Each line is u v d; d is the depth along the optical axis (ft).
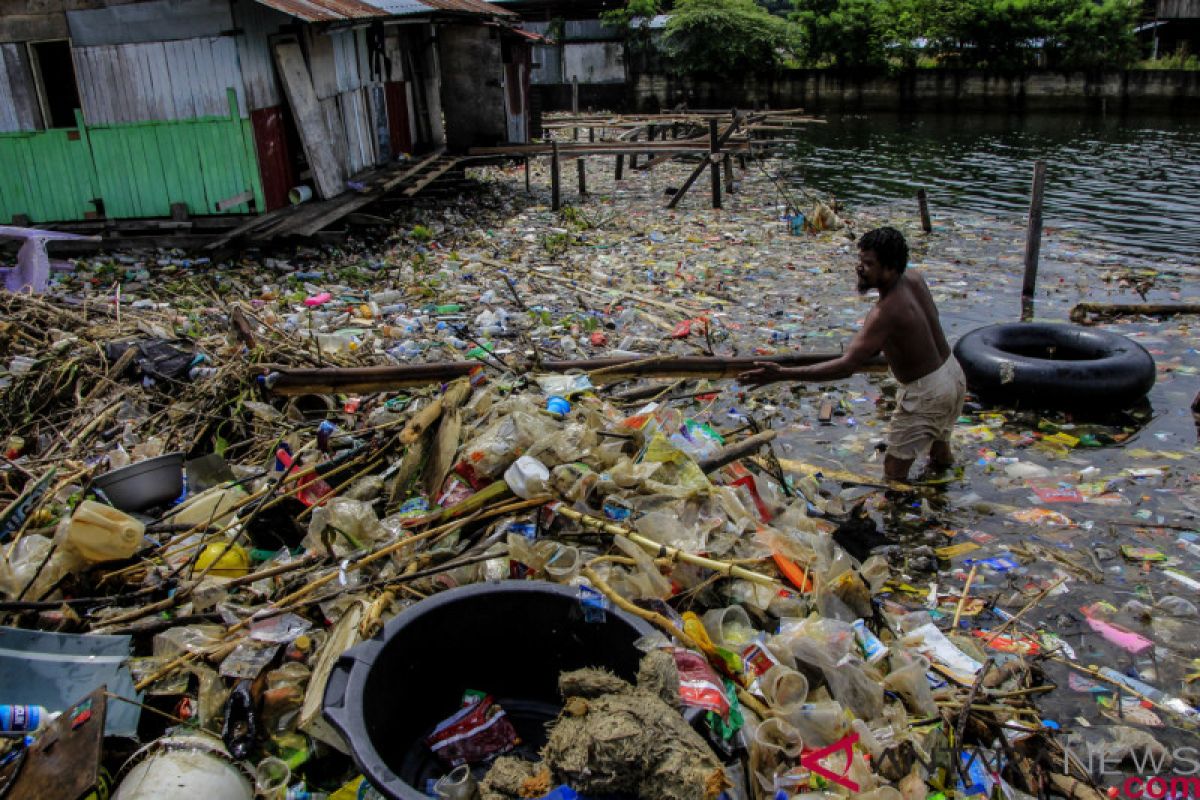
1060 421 24.09
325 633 11.50
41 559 12.55
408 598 11.94
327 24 39.86
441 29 61.26
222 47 37.50
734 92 127.34
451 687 10.89
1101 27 116.47
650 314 32.19
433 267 38.86
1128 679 13.88
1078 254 44.19
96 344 21.56
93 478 15.02
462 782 9.25
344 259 39.73
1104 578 16.60
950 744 11.57
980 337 26.76
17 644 10.54
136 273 35.27
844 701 11.35
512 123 69.15
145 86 38.47
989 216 54.39
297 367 21.01
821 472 20.83
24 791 8.68
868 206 58.44
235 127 38.58
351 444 16.99
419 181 51.29
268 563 13.42
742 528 14.17
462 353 26.30
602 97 126.11
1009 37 119.03
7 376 20.49
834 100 126.11
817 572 13.25
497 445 14.39
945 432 19.84
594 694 9.77
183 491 15.62
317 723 10.06
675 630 11.10
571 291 34.91
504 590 10.64
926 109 122.52
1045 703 13.34
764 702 10.87
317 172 42.70
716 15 119.96
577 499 13.64
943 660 13.57
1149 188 63.26
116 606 12.21
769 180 69.82
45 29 37.91
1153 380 24.47
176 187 39.91
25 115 39.14
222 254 37.91
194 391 19.88
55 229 40.42
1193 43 125.70
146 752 9.45
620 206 57.52
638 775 8.59
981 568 17.02
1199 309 32.99
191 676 10.87
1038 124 106.22
